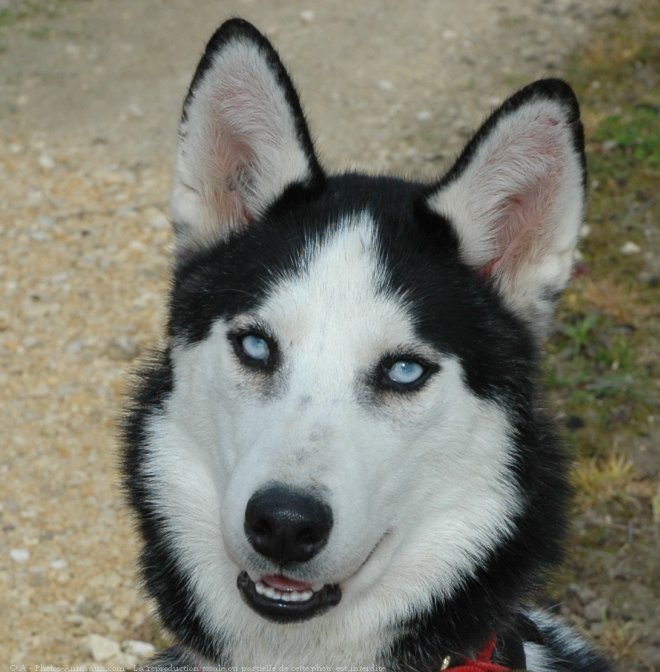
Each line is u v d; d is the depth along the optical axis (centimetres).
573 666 447
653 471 642
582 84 1035
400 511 384
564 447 421
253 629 400
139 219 918
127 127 1035
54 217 916
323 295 381
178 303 419
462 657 402
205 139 422
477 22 1194
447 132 1009
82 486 659
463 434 388
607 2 1198
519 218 414
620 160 907
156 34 1198
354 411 368
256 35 402
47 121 1045
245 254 406
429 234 405
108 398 729
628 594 573
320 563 348
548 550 402
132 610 580
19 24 1219
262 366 381
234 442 378
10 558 606
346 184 430
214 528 399
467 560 394
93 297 827
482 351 394
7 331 790
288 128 413
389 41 1168
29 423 706
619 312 749
